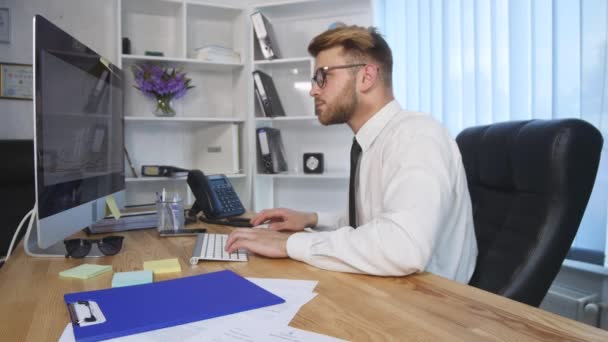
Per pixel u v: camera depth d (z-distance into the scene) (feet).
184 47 8.23
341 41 3.69
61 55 3.09
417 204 2.66
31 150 6.37
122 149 4.88
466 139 4.13
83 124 3.53
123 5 8.30
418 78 7.49
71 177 3.21
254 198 8.62
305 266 2.76
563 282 5.67
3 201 6.14
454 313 1.91
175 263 2.81
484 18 6.22
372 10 8.07
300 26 9.16
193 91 9.14
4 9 7.91
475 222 3.65
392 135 3.37
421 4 7.33
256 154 8.63
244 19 8.61
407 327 1.75
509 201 3.35
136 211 5.21
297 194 9.34
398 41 7.93
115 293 2.15
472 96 6.44
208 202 4.78
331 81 3.73
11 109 8.05
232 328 1.74
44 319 1.88
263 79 8.40
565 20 5.20
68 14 8.31
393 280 2.45
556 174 2.88
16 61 8.04
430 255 2.55
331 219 4.36
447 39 6.79
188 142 9.23
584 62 5.01
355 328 1.74
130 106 8.48
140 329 1.71
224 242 3.36
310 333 1.69
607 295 5.19
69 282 2.48
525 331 1.71
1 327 1.79
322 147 9.14
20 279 2.55
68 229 3.13
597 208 4.99
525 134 3.23
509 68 5.84
